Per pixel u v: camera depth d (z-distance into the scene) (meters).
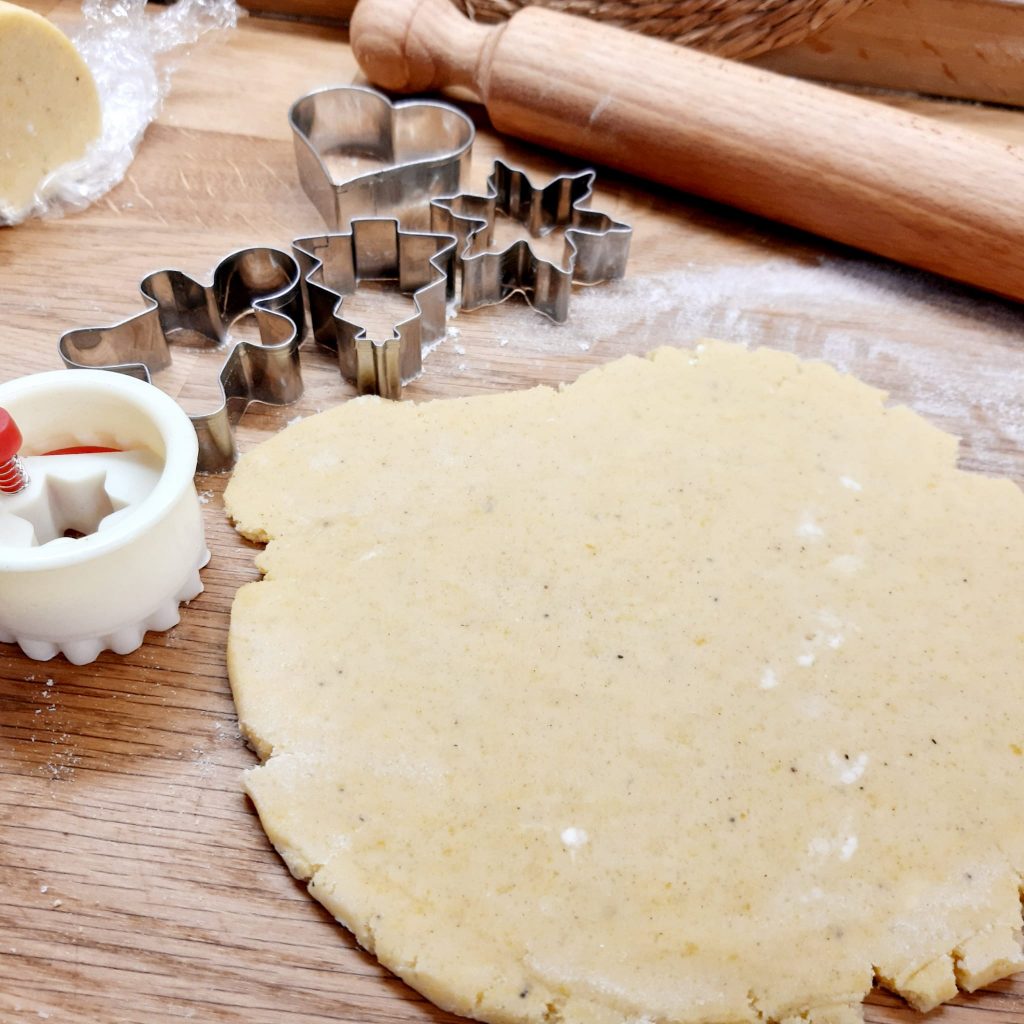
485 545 0.41
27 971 0.35
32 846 0.36
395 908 0.35
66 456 0.39
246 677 0.38
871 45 0.56
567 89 0.51
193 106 0.55
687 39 0.55
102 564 0.36
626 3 0.54
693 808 0.36
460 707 0.38
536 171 0.54
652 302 0.49
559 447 0.43
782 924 0.35
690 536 0.41
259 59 0.57
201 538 0.40
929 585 0.41
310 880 0.36
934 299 0.50
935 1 0.54
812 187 0.49
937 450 0.44
